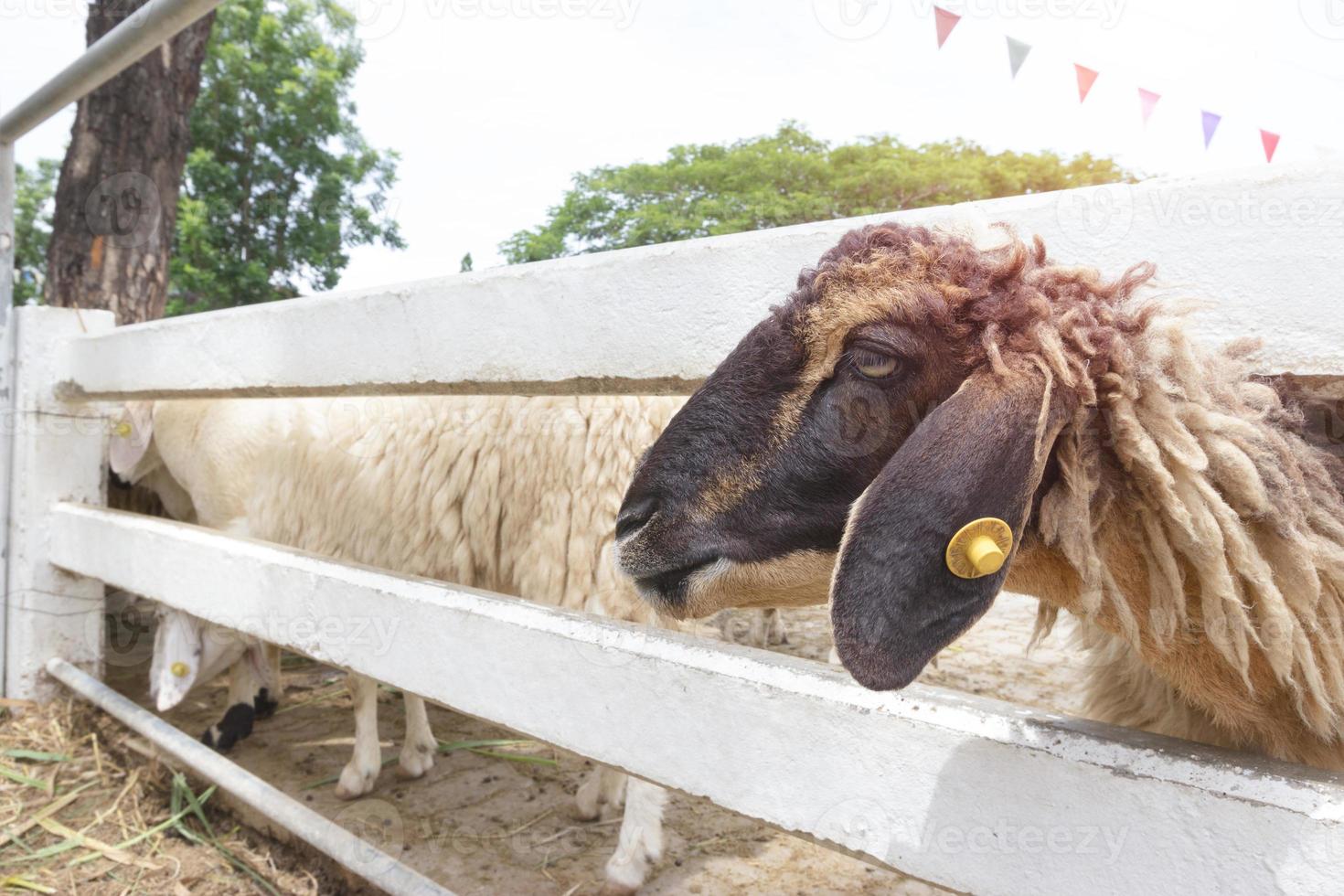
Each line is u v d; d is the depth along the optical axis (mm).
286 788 3217
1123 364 1094
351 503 3176
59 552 3594
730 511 1251
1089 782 1048
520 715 1710
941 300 1119
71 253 4945
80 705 3631
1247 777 962
